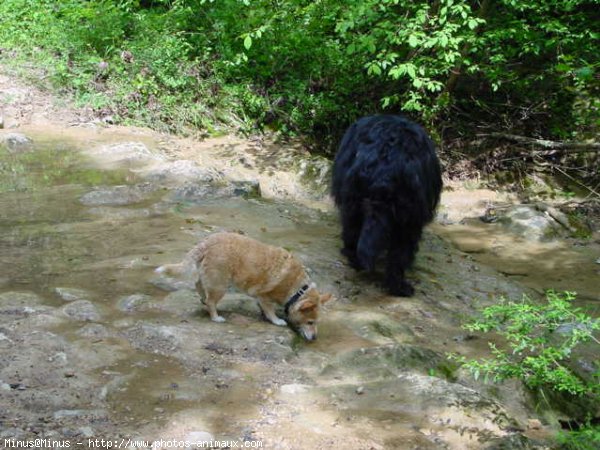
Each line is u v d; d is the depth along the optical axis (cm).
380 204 398
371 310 392
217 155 605
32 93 630
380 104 686
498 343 381
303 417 288
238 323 350
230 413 287
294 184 584
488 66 643
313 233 481
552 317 312
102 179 518
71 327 330
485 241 547
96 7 730
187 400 292
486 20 637
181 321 345
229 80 690
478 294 439
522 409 322
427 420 292
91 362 307
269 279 348
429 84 586
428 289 429
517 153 673
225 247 343
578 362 379
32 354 304
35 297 351
